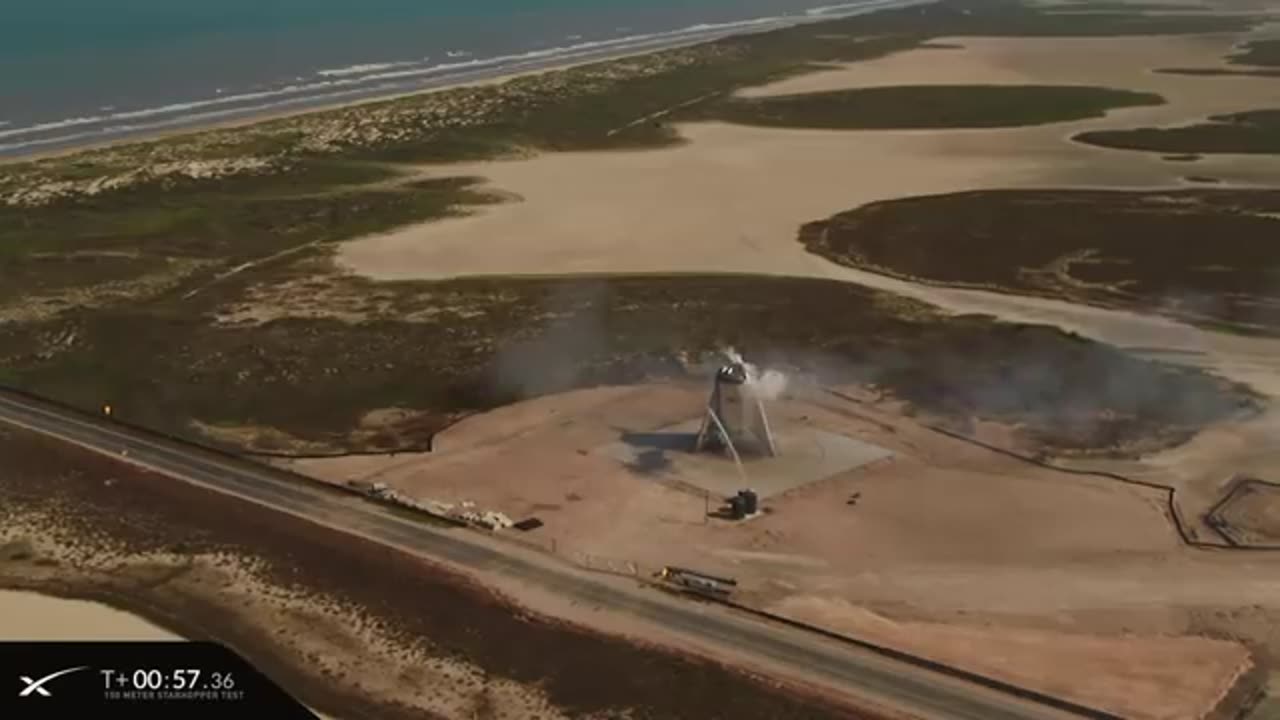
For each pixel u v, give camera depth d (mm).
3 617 62469
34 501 75000
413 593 64438
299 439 84500
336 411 89375
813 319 107750
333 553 68438
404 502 73938
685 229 137000
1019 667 57688
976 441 82688
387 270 122688
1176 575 66125
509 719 54656
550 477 77562
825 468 78438
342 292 115875
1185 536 70062
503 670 58094
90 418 87938
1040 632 60844
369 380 95000
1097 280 118625
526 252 128625
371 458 81062
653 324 106688
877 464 79062
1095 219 139750
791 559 67500
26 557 68438
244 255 127875
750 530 70625
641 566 66750
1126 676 57156
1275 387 92062
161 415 88625
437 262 125312
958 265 123750
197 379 95125
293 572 66688
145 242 131125
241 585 65625
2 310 110312
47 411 89250
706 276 120312
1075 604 63344
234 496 75500
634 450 81438
